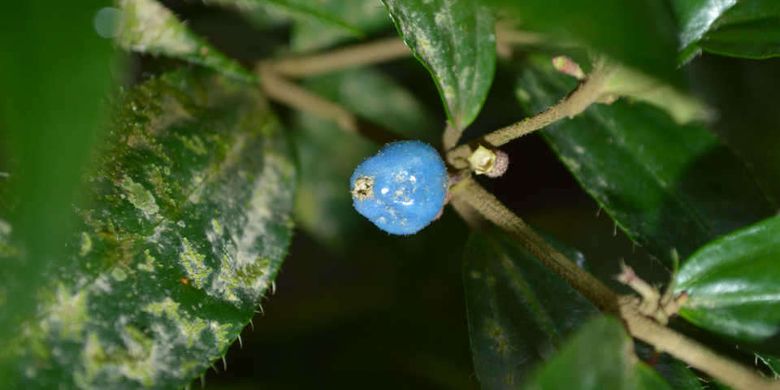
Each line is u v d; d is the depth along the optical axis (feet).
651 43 0.31
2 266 0.33
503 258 0.43
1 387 0.36
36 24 0.29
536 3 0.30
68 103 0.29
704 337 0.42
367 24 0.48
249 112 0.45
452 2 0.40
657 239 0.44
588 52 0.39
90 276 0.38
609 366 0.34
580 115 0.45
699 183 0.44
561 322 0.42
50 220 0.29
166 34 0.43
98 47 0.29
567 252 0.44
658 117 0.45
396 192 0.38
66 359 0.37
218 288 0.40
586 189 0.44
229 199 0.42
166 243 0.40
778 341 0.40
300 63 0.49
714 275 0.40
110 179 0.39
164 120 0.42
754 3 0.42
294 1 0.47
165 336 0.38
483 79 0.41
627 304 0.40
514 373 0.41
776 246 0.40
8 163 0.32
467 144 0.41
